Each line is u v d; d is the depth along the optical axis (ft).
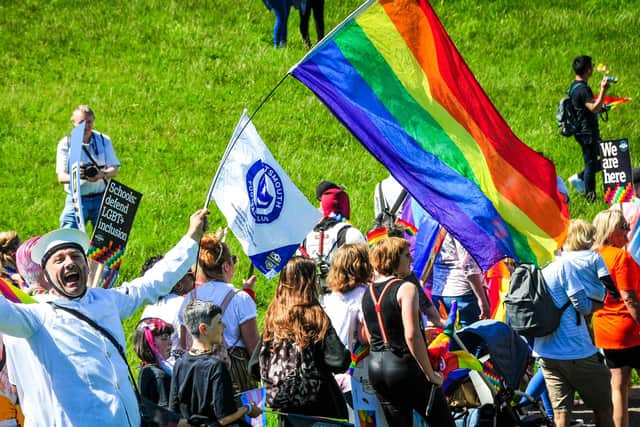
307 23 86.28
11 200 61.98
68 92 77.51
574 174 71.41
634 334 34.04
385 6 31.37
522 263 33.24
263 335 29.04
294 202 30.45
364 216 61.52
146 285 24.07
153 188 63.98
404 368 28.55
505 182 33.37
